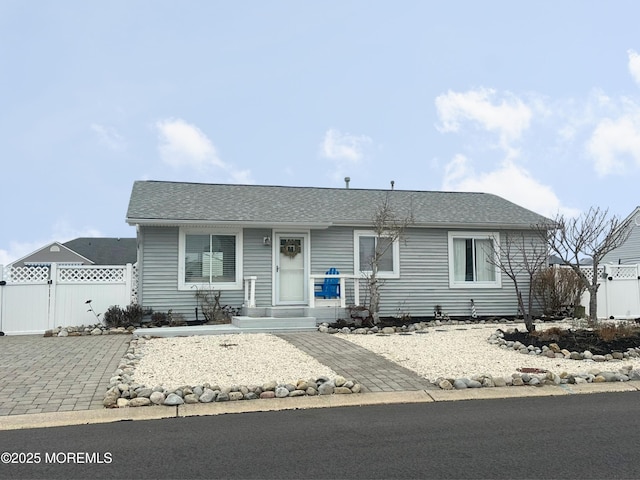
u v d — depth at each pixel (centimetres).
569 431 587
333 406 700
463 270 1761
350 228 1680
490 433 581
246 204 1702
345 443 546
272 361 950
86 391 752
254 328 1394
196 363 931
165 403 691
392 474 461
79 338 1294
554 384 817
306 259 1641
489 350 1083
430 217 1738
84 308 1473
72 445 542
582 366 935
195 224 1522
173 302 1530
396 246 1709
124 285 1504
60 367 916
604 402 723
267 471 469
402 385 799
